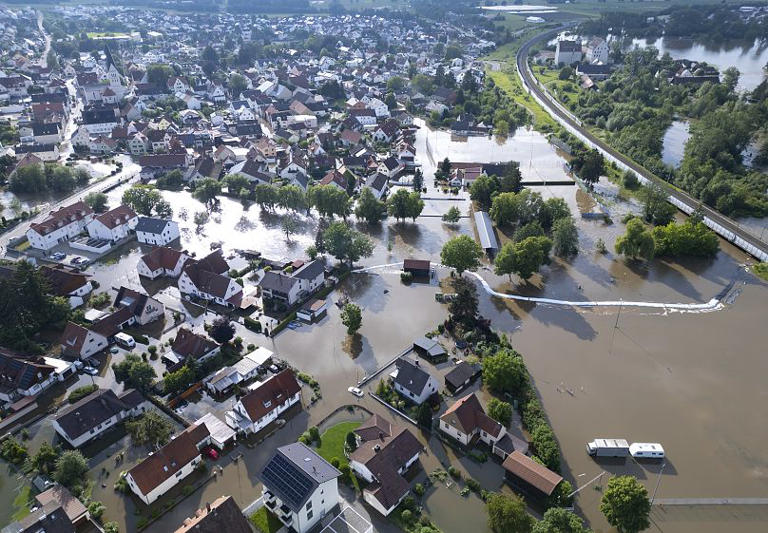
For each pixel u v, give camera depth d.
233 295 142.62
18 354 118.12
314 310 135.75
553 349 127.25
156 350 124.06
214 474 93.31
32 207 196.38
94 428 100.25
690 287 153.88
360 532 82.38
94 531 84.06
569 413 108.25
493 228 186.62
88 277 154.38
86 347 121.25
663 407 110.56
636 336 132.38
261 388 103.75
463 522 85.25
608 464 97.38
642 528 80.69
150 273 153.38
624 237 165.25
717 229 184.00
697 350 127.62
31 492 90.81
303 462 84.56
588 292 151.25
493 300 146.75
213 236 178.38
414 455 93.81
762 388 116.31
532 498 88.81
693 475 95.62
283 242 175.38
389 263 164.00
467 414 99.62
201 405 109.00
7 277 137.62
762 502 91.06
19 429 103.75
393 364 120.38
